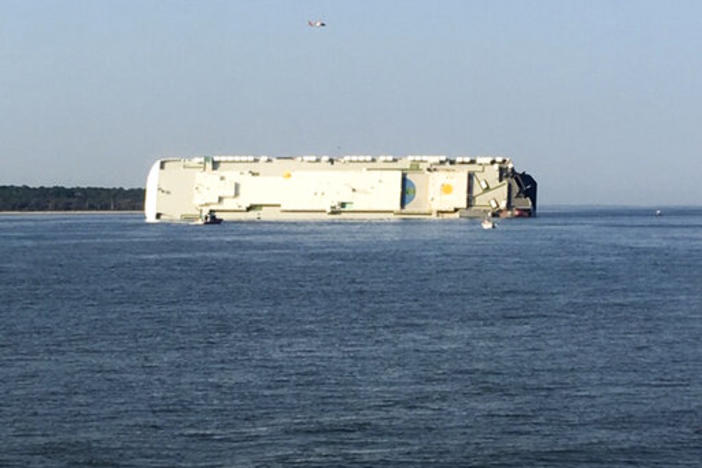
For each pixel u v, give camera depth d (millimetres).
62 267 189125
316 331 102875
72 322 110125
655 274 169625
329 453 61781
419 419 68438
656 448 62531
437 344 94688
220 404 72000
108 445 63156
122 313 118062
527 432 65625
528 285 150125
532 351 91062
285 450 62312
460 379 79625
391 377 80312
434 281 157000
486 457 61125
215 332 102375
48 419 68312
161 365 84875
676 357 88062
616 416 68938
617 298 132625
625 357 88062
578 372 82000
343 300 130625
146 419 68375
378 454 61656
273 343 95375
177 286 150375
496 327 105688
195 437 64625
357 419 68375
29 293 141125
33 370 82938
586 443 63438
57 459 60781
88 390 76062
